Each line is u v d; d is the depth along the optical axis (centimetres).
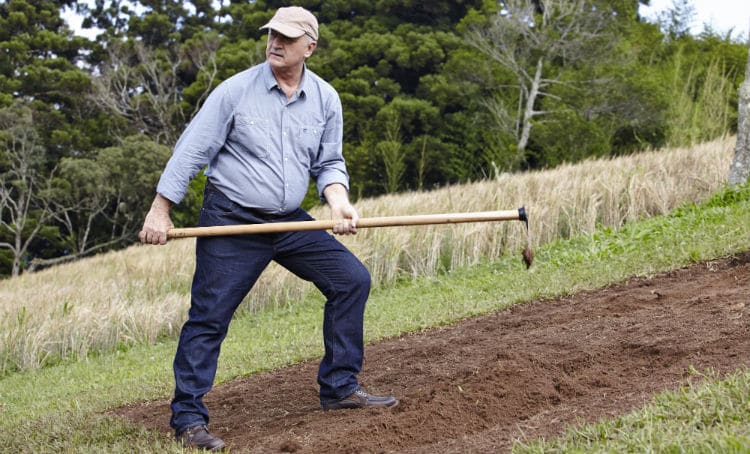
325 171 509
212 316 478
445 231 1324
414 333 817
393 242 1284
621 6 3591
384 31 4206
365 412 489
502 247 1302
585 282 855
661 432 352
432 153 3628
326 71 4053
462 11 4344
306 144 493
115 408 700
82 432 554
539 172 1583
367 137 3684
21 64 4259
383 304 1085
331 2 4428
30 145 3762
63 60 4238
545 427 407
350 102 3806
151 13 4534
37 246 3984
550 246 1220
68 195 3700
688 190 1319
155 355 1052
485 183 1548
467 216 484
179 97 4456
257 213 486
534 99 3697
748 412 360
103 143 4147
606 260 970
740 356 461
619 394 444
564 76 3600
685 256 838
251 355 834
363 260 1269
